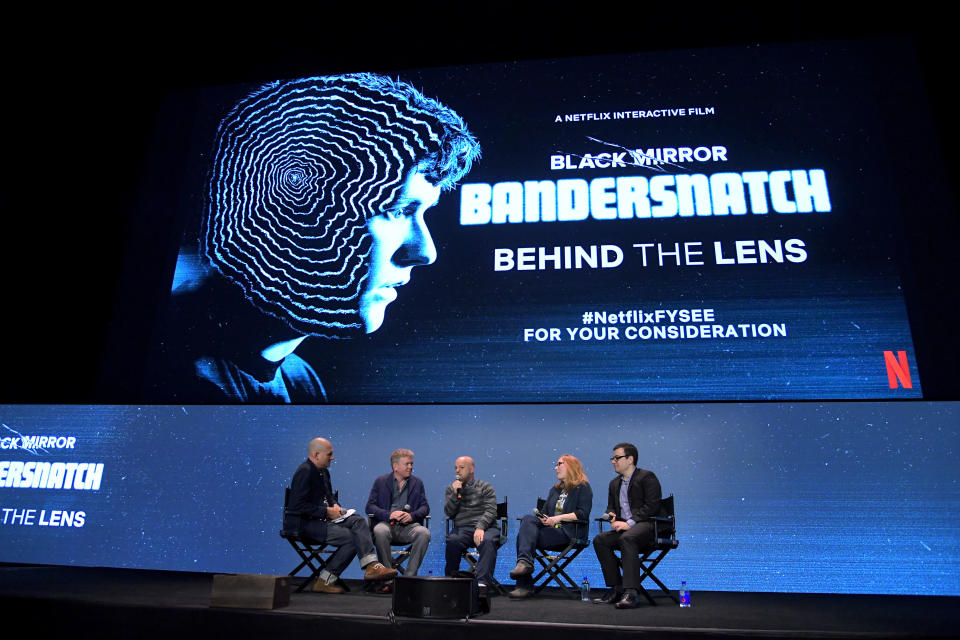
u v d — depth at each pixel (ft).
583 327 14.92
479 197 16.19
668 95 16.44
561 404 15.26
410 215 16.22
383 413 15.65
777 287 14.60
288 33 17.78
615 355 14.67
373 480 15.29
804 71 16.11
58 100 18.52
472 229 15.94
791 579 13.80
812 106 15.80
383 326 15.47
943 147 15.34
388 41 17.83
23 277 17.67
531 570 12.07
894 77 15.66
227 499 15.44
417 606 9.36
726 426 14.69
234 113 17.67
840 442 14.24
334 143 17.06
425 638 9.14
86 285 17.38
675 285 14.93
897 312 14.10
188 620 9.69
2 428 16.38
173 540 15.30
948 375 13.65
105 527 15.48
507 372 14.88
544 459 14.99
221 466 15.62
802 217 15.01
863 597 12.94
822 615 10.28
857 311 14.21
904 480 13.88
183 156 17.42
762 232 15.03
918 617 10.13
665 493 14.51
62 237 17.78
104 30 17.46
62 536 15.53
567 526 12.32
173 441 15.83
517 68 17.17
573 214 15.79
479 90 17.11
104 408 16.17
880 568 13.58
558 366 14.78
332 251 16.15
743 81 16.29
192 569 15.11
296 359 15.51
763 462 14.38
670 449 14.73
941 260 14.25
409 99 17.22
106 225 17.70
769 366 14.16
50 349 17.13
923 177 14.82
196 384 15.66
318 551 12.48
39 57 17.92
